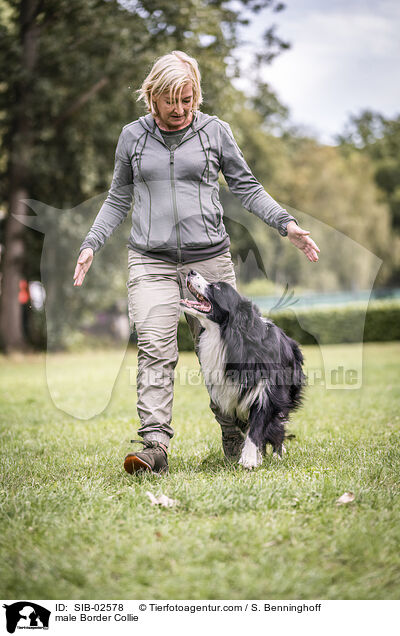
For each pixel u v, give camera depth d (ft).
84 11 63.31
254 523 12.70
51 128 70.03
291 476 16.42
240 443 18.89
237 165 16.80
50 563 11.22
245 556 11.51
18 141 69.31
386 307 90.79
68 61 67.00
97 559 11.36
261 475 16.35
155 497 14.60
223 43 66.18
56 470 18.43
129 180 17.17
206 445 21.45
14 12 67.97
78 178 74.84
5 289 74.08
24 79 65.36
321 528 12.66
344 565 11.14
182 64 15.52
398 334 91.20
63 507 14.15
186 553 11.51
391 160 224.12
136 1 62.95
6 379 51.11
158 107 15.69
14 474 17.88
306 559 11.28
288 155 180.14
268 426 17.79
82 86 67.67
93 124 70.59
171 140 16.16
